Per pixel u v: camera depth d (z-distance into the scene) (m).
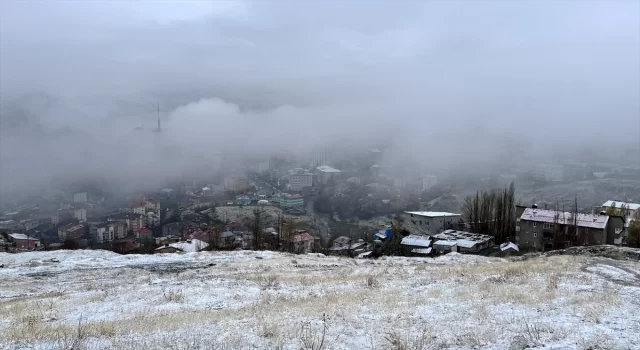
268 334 12.55
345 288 21.92
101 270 32.00
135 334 13.13
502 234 80.12
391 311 15.57
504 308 15.32
